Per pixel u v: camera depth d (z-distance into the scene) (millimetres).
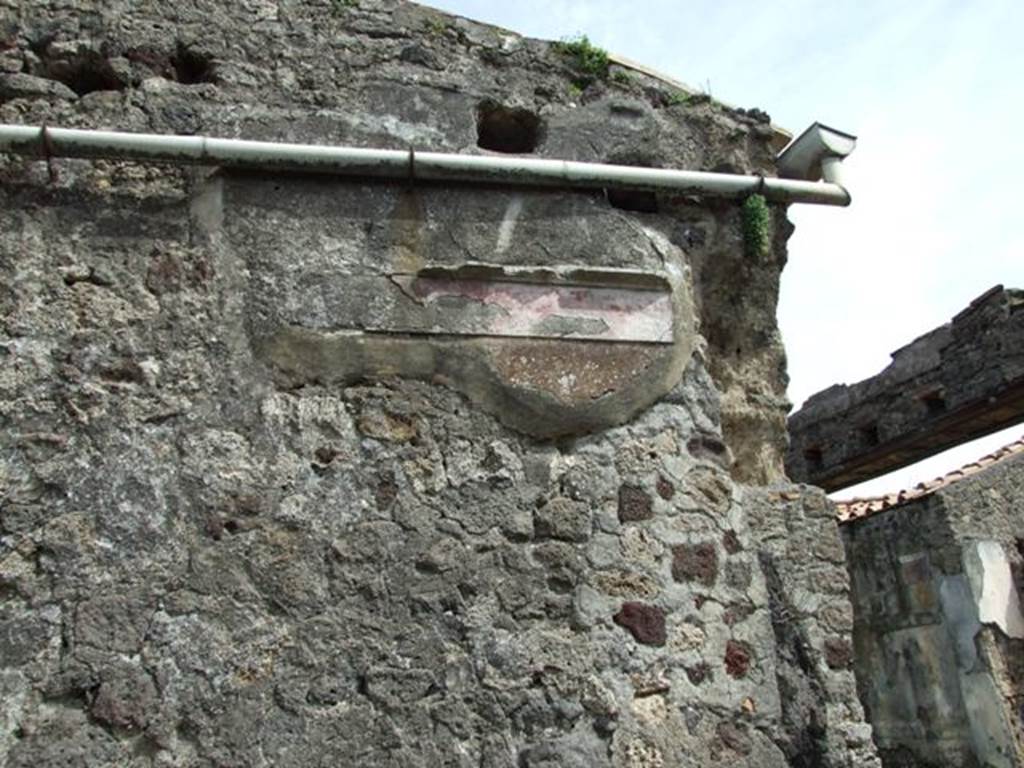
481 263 4250
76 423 3693
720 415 4555
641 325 4375
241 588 3635
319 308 4039
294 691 3557
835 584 4406
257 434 3840
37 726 3334
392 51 4590
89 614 3482
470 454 4027
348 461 3893
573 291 4344
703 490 4289
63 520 3568
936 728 9227
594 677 3844
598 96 4832
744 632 4156
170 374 3840
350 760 3521
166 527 3646
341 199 4227
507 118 4711
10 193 3939
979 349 10469
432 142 4477
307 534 3762
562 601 3916
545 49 4848
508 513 3986
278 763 3457
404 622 3738
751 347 4906
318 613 3674
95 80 4312
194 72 4438
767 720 4047
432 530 3885
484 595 3854
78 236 3943
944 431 10852
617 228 4523
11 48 4203
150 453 3721
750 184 4680
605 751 3754
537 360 4195
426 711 3646
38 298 3816
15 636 3412
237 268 4043
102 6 4324
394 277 4160
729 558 4246
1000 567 9211
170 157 3959
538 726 3729
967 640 9039
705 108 4996
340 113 4402
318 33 4531
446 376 4102
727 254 4797
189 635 3537
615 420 4234
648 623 3986
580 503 4074
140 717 3408
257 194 4160
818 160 4957
